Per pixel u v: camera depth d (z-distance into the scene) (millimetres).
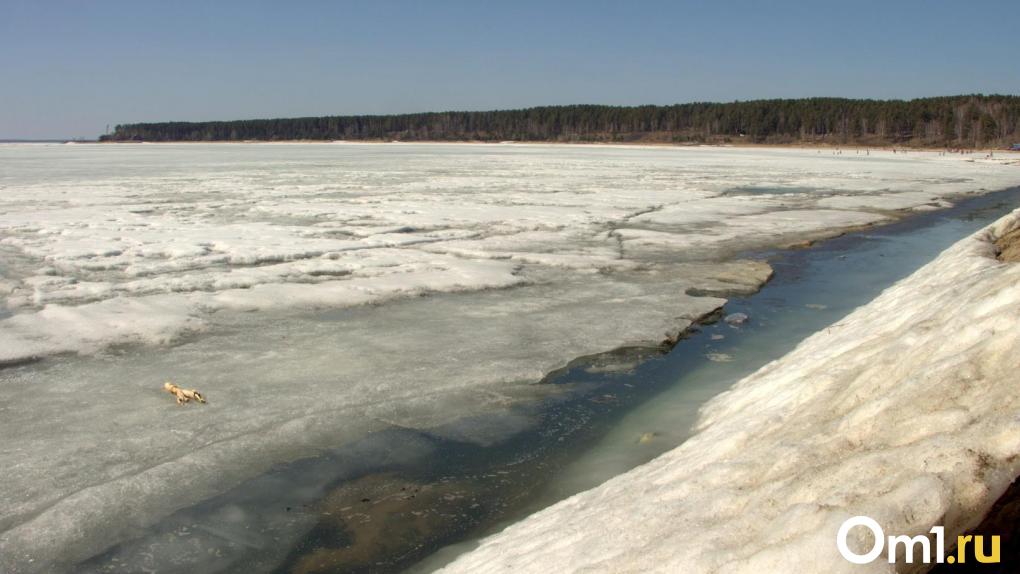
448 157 74062
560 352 8578
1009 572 2588
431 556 4613
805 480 3301
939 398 3436
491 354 8477
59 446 5973
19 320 9617
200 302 10742
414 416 6742
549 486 5469
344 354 8438
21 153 88938
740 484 3742
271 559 4590
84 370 7848
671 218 21734
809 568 2672
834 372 5059
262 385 7422
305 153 88812
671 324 9773
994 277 4785
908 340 4582
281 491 5383
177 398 6949
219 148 121875
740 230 19266
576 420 6684
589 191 31188
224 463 5746
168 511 5059
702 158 70750
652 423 6539
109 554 4574
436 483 5547
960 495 2715
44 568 4422
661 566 3158
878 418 3594
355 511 5148
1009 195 30047
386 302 11055
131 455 5840
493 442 6238
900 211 24062
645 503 4004
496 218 21422
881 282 12914
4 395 7105
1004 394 3189
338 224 20188
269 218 21469
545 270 13711
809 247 16828
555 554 3834
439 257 14727
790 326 9914
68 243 16375
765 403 5355
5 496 5180
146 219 20938
